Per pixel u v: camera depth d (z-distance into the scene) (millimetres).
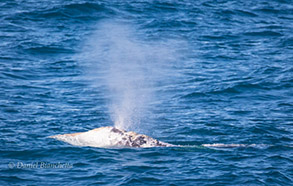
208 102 88875
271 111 83312
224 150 63812
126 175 54812
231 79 102562
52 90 94062
